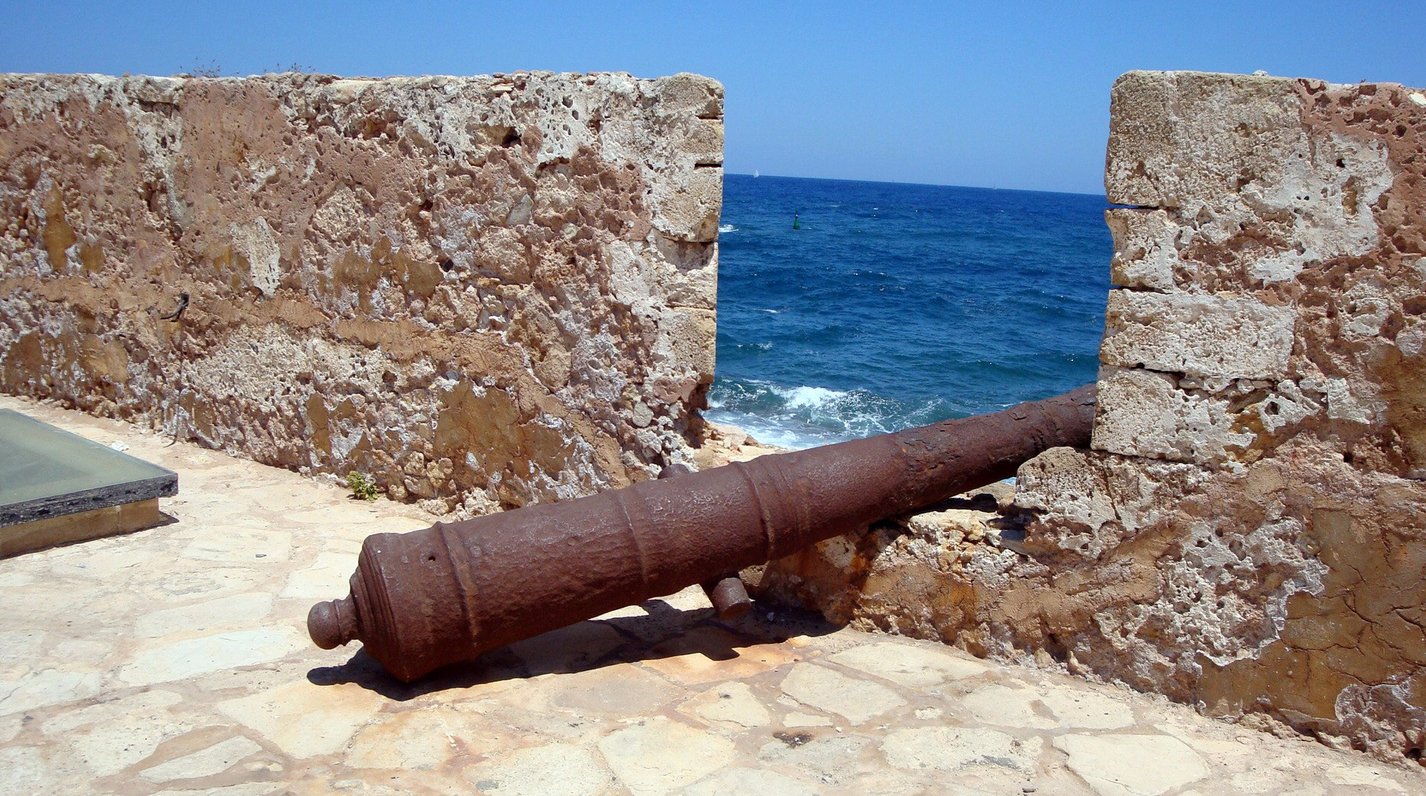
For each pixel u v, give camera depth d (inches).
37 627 172.9
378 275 241.8
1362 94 136.8
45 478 222.1
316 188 249.9
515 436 223.3
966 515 179.6
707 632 182.4
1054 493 164.4
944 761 140.4
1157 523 156.6
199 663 162.2
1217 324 148.6
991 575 171.2
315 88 245.1
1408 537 138.8
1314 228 141.2
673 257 195.5
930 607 178.2
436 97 222.5
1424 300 135.1
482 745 140.6
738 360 898.1
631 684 160.9
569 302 209.3
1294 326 143.9
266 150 258.1
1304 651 147.9
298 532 225.3
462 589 149.1
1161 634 158.6
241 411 279.4
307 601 188.4
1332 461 143.6
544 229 210.1
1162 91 147.6
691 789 131.4
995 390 808.9
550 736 143.7
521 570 152.4
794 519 166.9
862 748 143.2
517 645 174.7
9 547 206.2
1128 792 134.7
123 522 221.5
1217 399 150.3
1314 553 145.8
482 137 216.4
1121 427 157.5
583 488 212.8
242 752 136.4
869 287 1478.8
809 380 812.6
